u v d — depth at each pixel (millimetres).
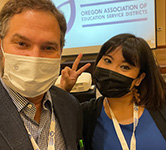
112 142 916
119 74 896
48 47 646
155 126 923
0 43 661
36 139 683
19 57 621
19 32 584
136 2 2924
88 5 3043
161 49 3195
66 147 755
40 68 642
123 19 3012
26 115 670
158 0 3180
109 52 912
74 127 835
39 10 590
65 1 3074
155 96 964
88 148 1028
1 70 704
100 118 1011
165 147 877
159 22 3279
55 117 793
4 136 557
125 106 987
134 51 861
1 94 615
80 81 1376
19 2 592
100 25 3088
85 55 3297
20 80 646
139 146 878
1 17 625
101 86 951
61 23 668
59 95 899
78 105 968
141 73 935
